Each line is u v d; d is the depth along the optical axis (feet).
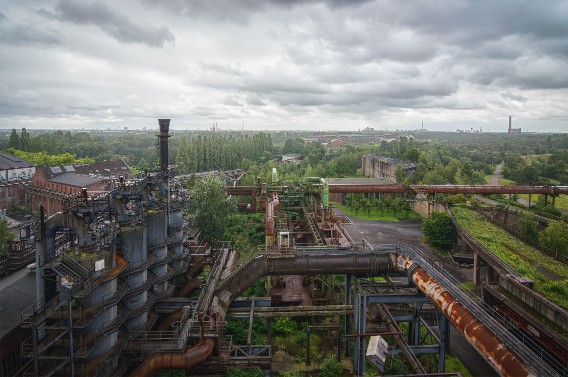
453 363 126.11
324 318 152.25
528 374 66.33
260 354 112.37
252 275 123.65
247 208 261.44
